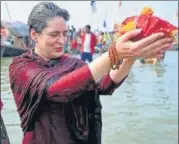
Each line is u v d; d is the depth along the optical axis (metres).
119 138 5.40
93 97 2.28
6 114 6.50
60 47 2.23
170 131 5.77
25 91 2.16
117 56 1.81
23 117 2.23
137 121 6.35
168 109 7.36
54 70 2.20
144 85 10.75
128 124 6.16
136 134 5.61
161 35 1.69
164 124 6.19
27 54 2.27
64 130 2.22
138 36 1.76
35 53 2.27
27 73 2.16
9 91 9.23
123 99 8.38
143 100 8.29
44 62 2.23
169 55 32.06
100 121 2.32
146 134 5.60
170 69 16.11
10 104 7.41
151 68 16.45
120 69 2.30
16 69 2.22
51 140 2.21
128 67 2.29
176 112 7.07
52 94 2.00
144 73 14.33
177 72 14.79
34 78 2.12
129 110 7.21
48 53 2.24
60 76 2.12
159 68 16.55
